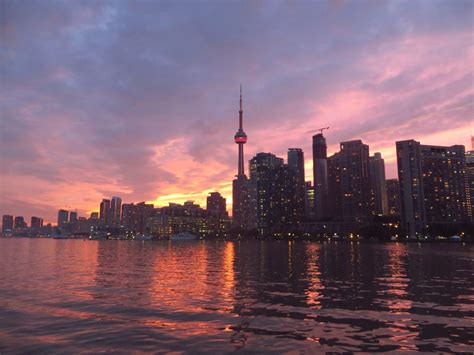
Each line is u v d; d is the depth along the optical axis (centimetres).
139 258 10512
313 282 4512
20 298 3334
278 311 2722
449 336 2019
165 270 6362
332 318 2481
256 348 1823
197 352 1772
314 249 17862
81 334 2102
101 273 5791
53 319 2478
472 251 14575
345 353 1744
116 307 2888
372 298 3291
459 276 5216
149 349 1822
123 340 1977
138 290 3838
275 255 12019
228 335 2062
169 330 2180
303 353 1748
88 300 3216
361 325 2278
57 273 5762
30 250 16875
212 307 2881
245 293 3606
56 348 1848
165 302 3111
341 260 9169
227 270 6334
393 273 5694
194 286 4147
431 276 5219
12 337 2048
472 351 1769
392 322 2356
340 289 3878
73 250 17425
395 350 1784
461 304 2986
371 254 12344
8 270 6306
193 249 19450
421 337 2002
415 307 2858
